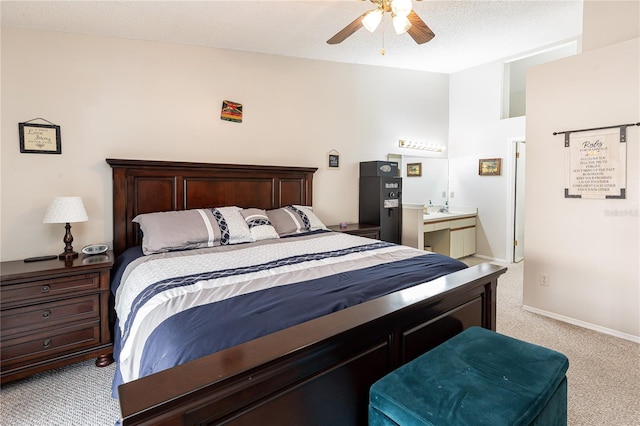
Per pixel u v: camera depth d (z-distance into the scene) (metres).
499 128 5.04
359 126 4.45
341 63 4.24
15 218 2.50
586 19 2.90
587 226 2.80
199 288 1.65
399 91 4.88
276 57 3.71
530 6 3.14
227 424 0.96
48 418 1.79
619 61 2.57
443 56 4.45
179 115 3.15
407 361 1.53
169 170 3.03
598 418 1.77
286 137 3.82
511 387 1.18
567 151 2.88
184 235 2.60
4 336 2.02
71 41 2.66
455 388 1.18
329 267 2.06
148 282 1.78
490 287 2.03
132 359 1.37
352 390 1.30
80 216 2.44
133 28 2.73
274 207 3.67
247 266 2.06
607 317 2.73
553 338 2.67
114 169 2.79
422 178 5.30
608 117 2.64
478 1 3.00
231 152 3.45
